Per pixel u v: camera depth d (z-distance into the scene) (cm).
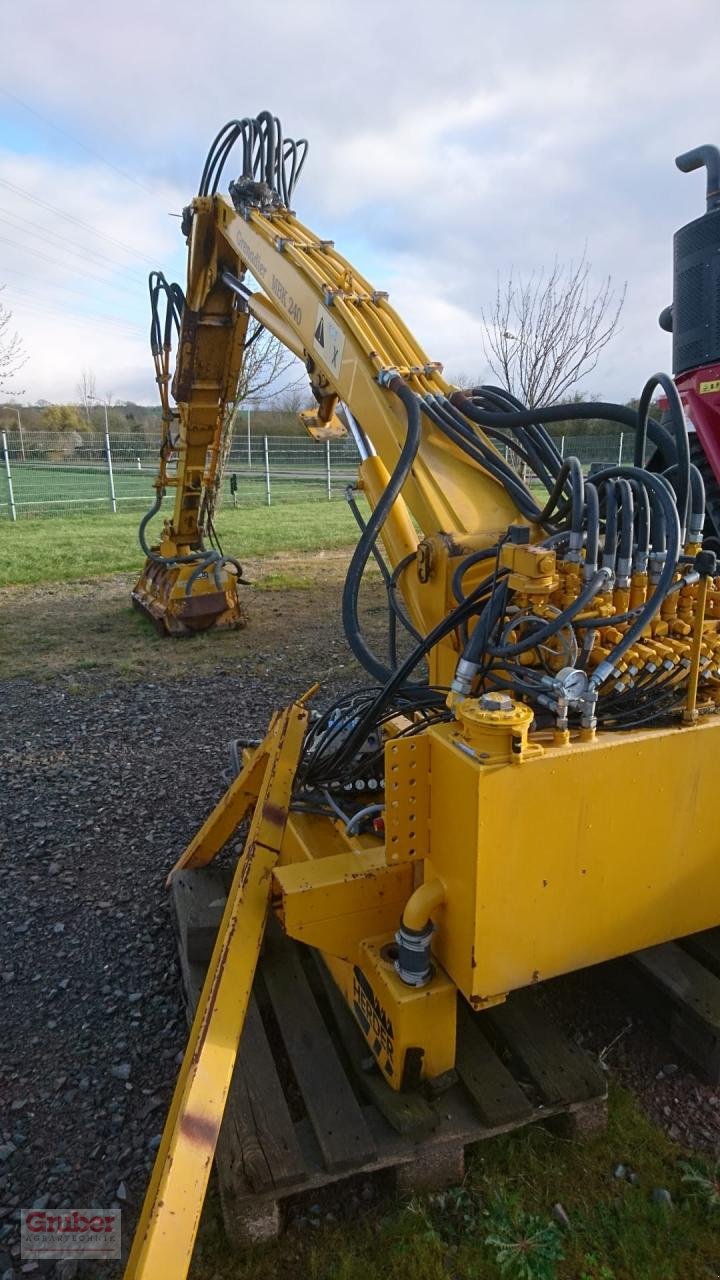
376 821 232
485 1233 183
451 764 174
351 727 262
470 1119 191
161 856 343
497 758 167
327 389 353
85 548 1158
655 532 194
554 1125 206
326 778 258
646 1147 203
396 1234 182
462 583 221
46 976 274
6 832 362
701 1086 222
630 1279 175
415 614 250
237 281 455
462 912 176
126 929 297
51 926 299
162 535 730
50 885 323
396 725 276
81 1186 201
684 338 367
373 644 671
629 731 189
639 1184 194
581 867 181
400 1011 183
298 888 198
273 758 242
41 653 650
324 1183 179
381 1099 192
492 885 171
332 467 2588
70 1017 256
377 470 279
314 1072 202
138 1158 208
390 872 205
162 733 477
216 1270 177
